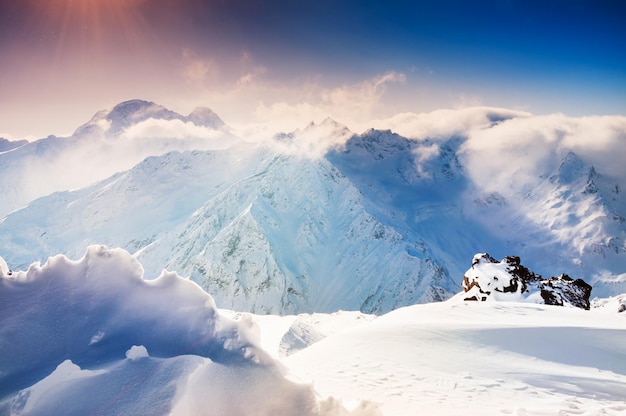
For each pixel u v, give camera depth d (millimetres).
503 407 9969
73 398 4086
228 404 4258
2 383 4277
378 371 13898
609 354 16797
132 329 4848
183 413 4020
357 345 17516
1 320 4691
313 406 4375
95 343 4707
